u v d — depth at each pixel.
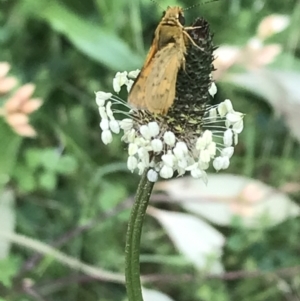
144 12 0.17
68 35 0.15
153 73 0.06
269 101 0.15
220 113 0.07
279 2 0.18
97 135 0.16
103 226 0.14
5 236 0.12
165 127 0.06
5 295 0.11
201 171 0.06
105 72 0.16
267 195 0.14
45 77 0.16
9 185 0.14
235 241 0.14
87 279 0.12
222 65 0.14
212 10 0.17
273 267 0.14
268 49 0.14
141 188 0.07
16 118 0.12
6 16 0.16
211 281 0.13
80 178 0.15
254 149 0.16
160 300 0.13
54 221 0.14
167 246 0.14
